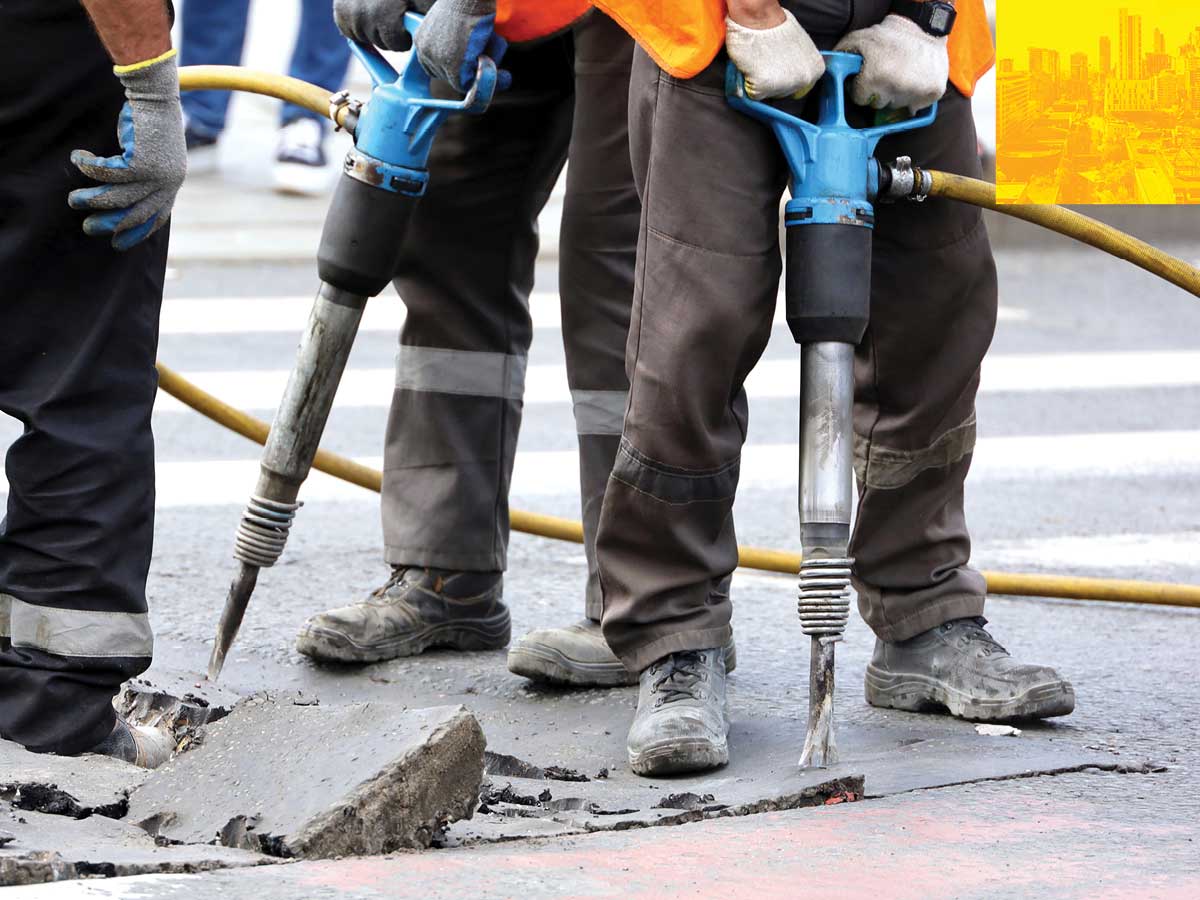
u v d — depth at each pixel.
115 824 8.26
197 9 40.12
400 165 10.92
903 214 10.96
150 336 9.59
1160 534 19.12
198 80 11.97
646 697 10.49
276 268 35.09
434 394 13.21
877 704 11.95
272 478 10.89
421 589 13.33
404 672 12.91
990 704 11.38
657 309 10.09
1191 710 12.01
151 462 9.64
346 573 16.52
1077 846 8.63
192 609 14.75
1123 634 14.65
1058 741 10.98
